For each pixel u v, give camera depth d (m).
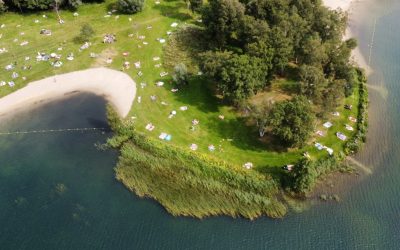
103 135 95.31
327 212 79.56
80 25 129.50
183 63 113.81
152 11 135.88
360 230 76.81
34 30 127.38
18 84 108.56
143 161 88.06
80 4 135.50
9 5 135.00
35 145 93.69
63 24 130.00
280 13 108.62
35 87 107.94
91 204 81.00
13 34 125.56
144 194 82.12
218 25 112.62
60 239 75.38
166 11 136.00
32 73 111.62
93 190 83.62
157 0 141.50
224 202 80.31
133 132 93.56
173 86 106.69
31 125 98.25
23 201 82.19
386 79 113.69
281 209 79.31
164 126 95.31
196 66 113.12
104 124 97.94
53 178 86.44
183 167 86.38
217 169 85.19
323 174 86.00
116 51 119.06
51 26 129.12
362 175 86.56
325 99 93.06
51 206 81.00
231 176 84.00
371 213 79.75
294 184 81.25
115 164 88.81
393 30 135.25
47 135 95.88
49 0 132.00
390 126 98.44
